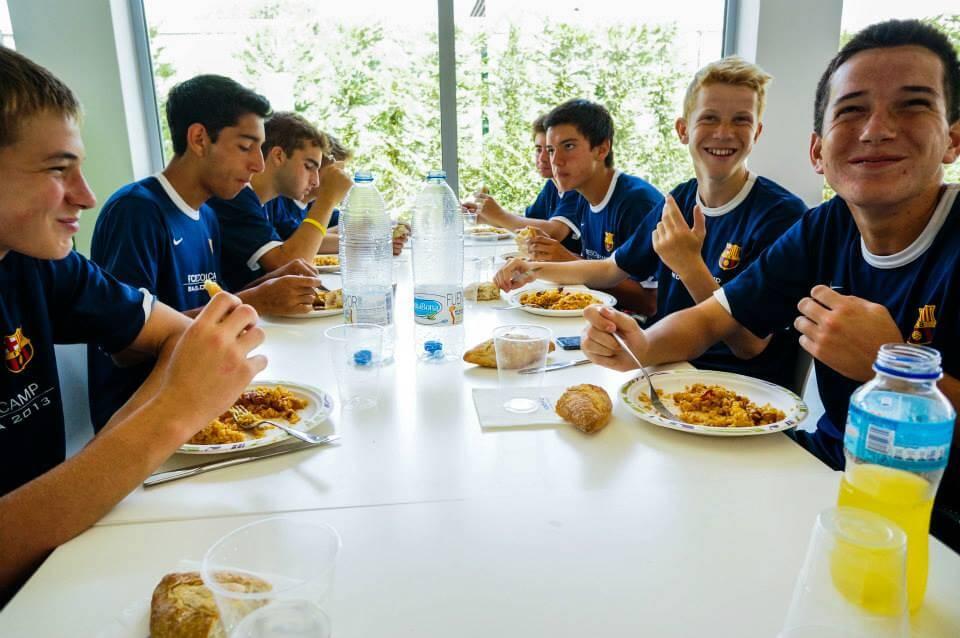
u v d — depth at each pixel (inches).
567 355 50.4
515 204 140.8
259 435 35.6
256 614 18.8
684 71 131.2
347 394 41.1
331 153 116.0
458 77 129.8
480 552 24.8
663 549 25.0
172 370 30.6
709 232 72.8
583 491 29.6
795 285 51.4
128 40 118.7
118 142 119.1
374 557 24.5
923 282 42.8
